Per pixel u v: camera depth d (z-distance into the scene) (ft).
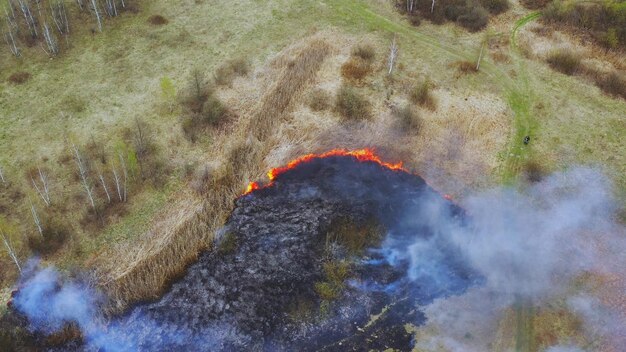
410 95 140.36
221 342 97.66
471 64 148.36
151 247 109.29
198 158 125.90
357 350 96.12
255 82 143.43
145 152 125.70
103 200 116.06
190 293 104.53
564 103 138.62
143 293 103.76
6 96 138.51
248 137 129.70
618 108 137.49
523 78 145.28
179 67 147.95
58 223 111.86
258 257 108.58
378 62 150.00
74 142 127.13
